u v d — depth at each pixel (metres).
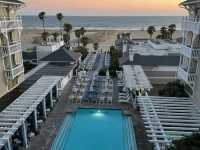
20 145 20.17
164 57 38.72
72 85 37.03
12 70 26.20
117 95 32.72
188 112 21.23
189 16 26.03
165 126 19.05
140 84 29.28
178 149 13.75
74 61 40.75
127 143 21.02
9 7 26.98
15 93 27.69
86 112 27.55
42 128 23.36
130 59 39.06
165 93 27.73
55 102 29.70
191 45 24.55
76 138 21.86
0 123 18.84
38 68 37.59
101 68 46.84
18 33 28.69
